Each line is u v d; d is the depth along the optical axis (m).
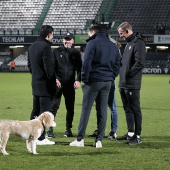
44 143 9.63
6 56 60.38
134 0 60.25
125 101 10.23
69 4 61.53
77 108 17.91
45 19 61.06
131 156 8.50
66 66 10.93
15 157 8.27
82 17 60.34
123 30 9.89
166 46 56.44
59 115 15.45
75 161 8.02
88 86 9.33
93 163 7.87
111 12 59.78
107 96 9.47
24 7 62.31
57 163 7.84
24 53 60.53
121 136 11.12
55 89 9.62
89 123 13.44
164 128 12.48
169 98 22.88
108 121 14.15
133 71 9.64
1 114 15.48
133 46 9.76
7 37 56.12
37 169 7.39
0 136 8.33
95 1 61.19
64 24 60.25
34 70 9.55
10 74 51.28
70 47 11.02
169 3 59.19
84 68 9.19
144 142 10.10
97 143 9.41
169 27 55.88
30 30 57.22
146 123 13.55
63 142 10.02
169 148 9.37
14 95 23.80
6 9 62.53
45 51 9.41
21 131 8.30
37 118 8.52
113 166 7.66
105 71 9.34
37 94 9.57
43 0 62.53
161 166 7.69
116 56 9.48
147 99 22.28
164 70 54.75
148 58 55.75
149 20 58.25
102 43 9.31
